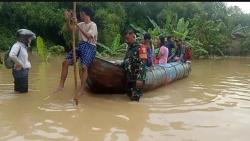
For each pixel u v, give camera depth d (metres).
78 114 6.30
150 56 8.62
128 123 5.89
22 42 7.71
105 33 24.64
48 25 25.56
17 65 7.68
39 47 15.91
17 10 25.12
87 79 7.79
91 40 7.36
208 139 5.22
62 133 5.27
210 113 6.73
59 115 6.20
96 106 6.91
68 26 7.18
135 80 7.51
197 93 8.76
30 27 25.73
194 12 28.86
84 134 5.26
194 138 5.25
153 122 6.00
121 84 7.89
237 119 6.35
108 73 7.65
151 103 7.39
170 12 27.50
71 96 7.66
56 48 22.20
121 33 27.22
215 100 7.95
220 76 12.43
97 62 7.57
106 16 25.11
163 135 5.34
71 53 7.41
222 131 5.62
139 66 7.48
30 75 10.89
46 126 5.57
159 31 21.17
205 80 11.25
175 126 5.82
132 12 28.53
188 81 10.97
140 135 5.30
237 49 25.38
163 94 8.48
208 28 23.09
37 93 7.88
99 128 5.56
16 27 25.61
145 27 28.45
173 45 11.81
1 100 7.12
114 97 7.80
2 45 23.86
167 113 6.62
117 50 20.16
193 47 21.39
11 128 5.43
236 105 7.48
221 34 24.31
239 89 9.52
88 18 7.36
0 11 25.34
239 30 26.83
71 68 13.25
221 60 21.22
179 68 10.78
